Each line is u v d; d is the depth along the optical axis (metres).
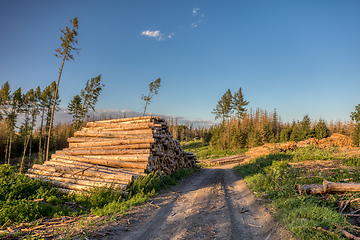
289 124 71.06
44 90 36.25
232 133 54.59
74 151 12.53
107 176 9.41
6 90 35.53
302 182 9.37
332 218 4.96
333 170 11.52
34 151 53.97
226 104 57.25
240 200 8.14
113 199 7.55
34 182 8.54
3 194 7.08
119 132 13.75
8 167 9.18
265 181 10.48
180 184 12.34
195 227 5.05
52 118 22.50
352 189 6.54
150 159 11.32
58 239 4.02
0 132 45.84
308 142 33.97
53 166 10.48
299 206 6.14
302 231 4.37
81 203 7.29
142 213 6.06
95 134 14.04
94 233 4.38
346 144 32.53
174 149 17.53
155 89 42.94
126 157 11.23
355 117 25.39
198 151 53.91
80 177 9.62
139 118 14.62
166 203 7.42
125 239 4.20
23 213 5.34
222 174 18.17
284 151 28.83
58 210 6.16
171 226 5.10
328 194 6.93
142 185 9.16
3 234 4.21
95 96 37.12
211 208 6.79
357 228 4.54
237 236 4.55
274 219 5.48
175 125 102.19
